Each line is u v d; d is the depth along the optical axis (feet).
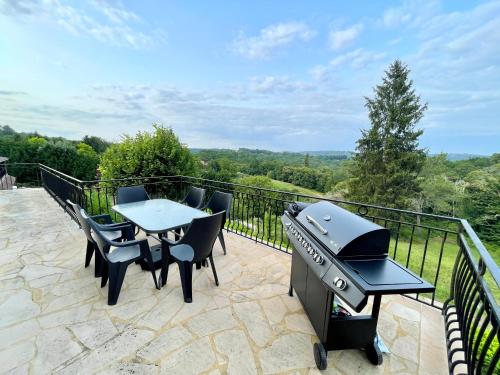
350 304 3.91
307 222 6.28
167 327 6.22
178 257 7.33
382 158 50.80
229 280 8.68
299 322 6.64
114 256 7.36
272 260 10.35
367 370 5.25
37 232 12.53
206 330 6.19
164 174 25.96
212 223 7.36
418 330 6.54
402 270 4.50
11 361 5.06
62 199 17.16
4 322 6.15
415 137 49.32
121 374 4.87
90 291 7.57
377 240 4.80
